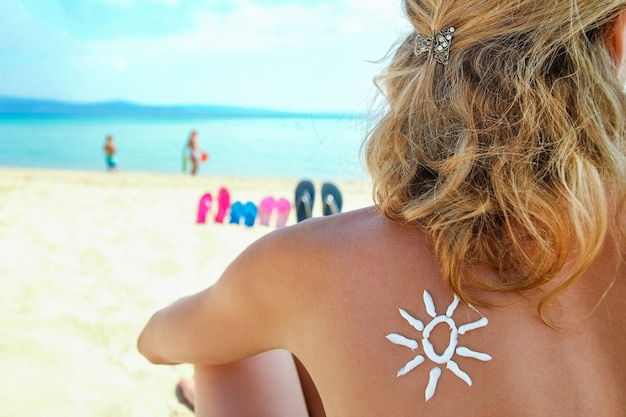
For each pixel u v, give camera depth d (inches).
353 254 30.4
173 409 82.7
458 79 31.6
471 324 27.7
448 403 26.6
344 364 29.0
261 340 36.9
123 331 107.0
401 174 33.3
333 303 29.8
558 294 27.9
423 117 33.2
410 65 35.5
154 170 460.1
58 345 98.1
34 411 79.8
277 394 52.5
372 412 27.8
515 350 27.0
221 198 209.8
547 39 30.0
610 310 27.9
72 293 125.8
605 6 29.6
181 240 180.4
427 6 33.3
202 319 41.2
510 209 29.2
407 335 28.0
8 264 145.0
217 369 51.9
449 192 30.1
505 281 28.4
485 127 30.7
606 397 26.4
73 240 175.2
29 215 212.2
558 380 26.5
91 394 84.9
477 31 31.2
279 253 32.3
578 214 28.0
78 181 321.4
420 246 30.0
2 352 94.2
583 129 29.7
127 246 170.7
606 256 29.1
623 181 29.4
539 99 29.6
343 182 280.1
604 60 30.8
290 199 281.1
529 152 29.5
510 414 26.0
